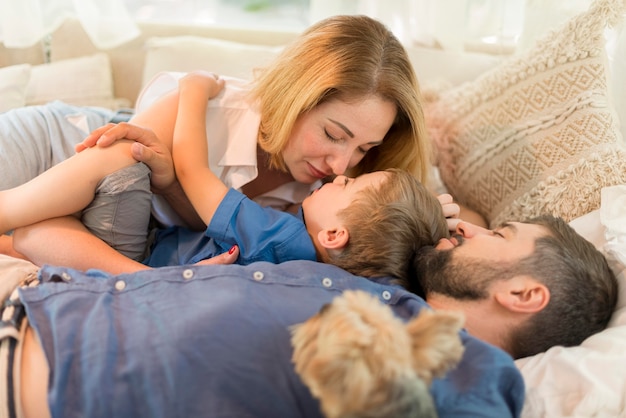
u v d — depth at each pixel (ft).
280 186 4.10
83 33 6.09
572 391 2.46
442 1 5.36
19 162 3.70
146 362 2.17
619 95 4.25
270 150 3.64
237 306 2.34
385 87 3.34
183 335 2.22
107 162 3.08
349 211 3.09
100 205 3.11
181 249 3.53
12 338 2.34
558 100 3.84
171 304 2.41
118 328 2.31
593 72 3.76
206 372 2.15
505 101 4.19
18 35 5.53
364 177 3.28
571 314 2.63
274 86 3.60
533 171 3.80
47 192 2.98
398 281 2.93
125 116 4.24
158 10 6.71
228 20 6.78
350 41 3.39
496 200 4.06
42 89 5.51
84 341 2.24
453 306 2.76
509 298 2.57
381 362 1.67
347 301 1.86
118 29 5.87
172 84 4.14
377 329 1.74
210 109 3.84
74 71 5.65
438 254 2.87
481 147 4.23
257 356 2.19
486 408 2.15
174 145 3.46
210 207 3.25
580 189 3.48
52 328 2.31
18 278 2.69
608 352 2.56
